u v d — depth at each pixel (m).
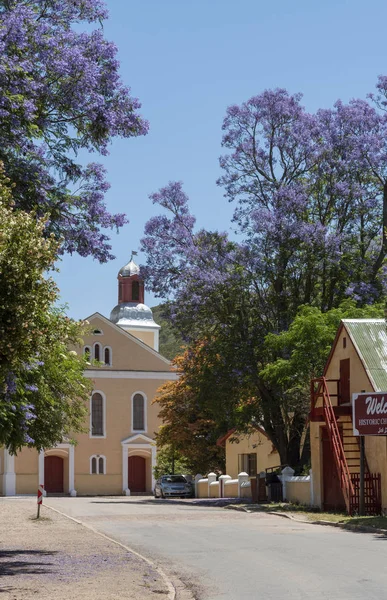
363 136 47.59
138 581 14.62
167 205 49.41
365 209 48.00
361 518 28.11
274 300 47.59
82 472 73.19
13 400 21.47
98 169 21.61
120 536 24.48
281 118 48.91
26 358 15.08
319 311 41.28
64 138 21.28
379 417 28.77
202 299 46.16
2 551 20.14
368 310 41.44
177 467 70.81
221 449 60.25
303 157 48.91
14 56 19.33
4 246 13.81
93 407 74.44
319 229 45.50
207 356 47.19
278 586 13.99
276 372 40.28
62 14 21.48
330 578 14.69
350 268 47.50
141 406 76.00
